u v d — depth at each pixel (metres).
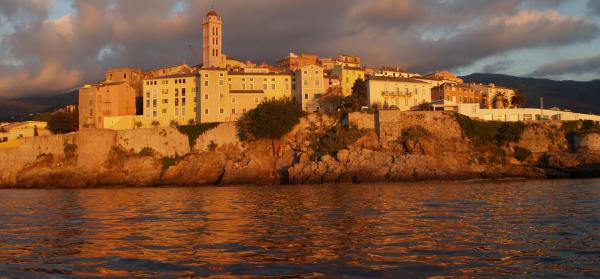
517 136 135.12
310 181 119.62
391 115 134.50
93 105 168.25
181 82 159.25
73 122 174.88
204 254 27.31
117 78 185.38
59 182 136.12
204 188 114.81
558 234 31.78
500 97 179.62
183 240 32.31
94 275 23.22
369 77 167.12
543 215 42.00
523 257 25.23
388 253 26.55
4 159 144.12
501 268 23.06
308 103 161.50
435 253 26.41
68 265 25.39
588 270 22.47
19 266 25.34
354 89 161.25
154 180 136.38
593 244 28.27
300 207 54.81
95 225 41.88
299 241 30.88
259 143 138.00
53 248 30.44
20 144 145.75
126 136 144.62
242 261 25.31
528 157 132.75
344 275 22.14
